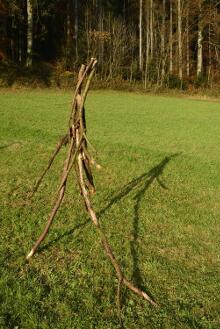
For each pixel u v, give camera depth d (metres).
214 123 28.56
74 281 6.34
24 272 6.42
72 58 49.62
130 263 7.15
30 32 45.34
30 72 42.50
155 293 6.35
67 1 55.28
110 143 17.09
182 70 58.16
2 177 11.05
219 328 5.73
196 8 57.22
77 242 7.63
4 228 7.93
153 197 10.82
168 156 15.97
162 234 8.59
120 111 30.36
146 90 49.22
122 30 51.94
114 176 12.38
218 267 7.48
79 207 9.40
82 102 5.66
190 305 6.16
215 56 62.47
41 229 8.02
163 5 56.06
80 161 6.00
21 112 23.92
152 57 54.59
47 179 11.20
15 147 14.50
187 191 11.80
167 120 27.95
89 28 52.47
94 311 5.70
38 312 5.52
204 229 9.13
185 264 7.43
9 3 45.09
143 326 5.54
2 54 50.66
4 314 5.39
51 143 15.53
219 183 12.96
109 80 48.34
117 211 9.48
